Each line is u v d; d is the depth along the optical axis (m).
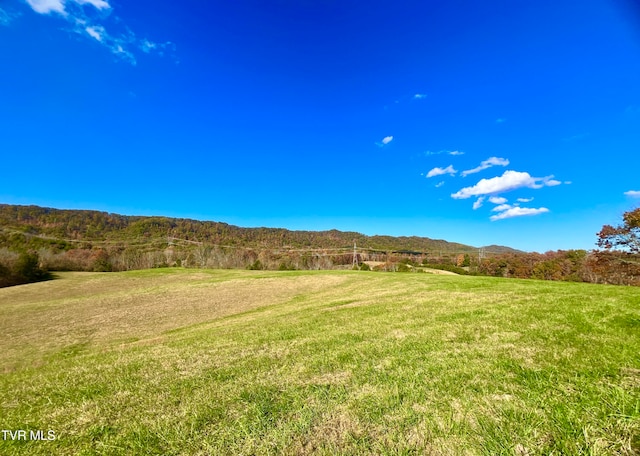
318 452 2.61
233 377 4.73
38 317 21.58
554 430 2.58
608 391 3.12
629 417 2.61
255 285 31.59
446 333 6.35
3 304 29.02
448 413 3.03
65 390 5.02
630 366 3.78
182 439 2.96
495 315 7.73
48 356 13.00
